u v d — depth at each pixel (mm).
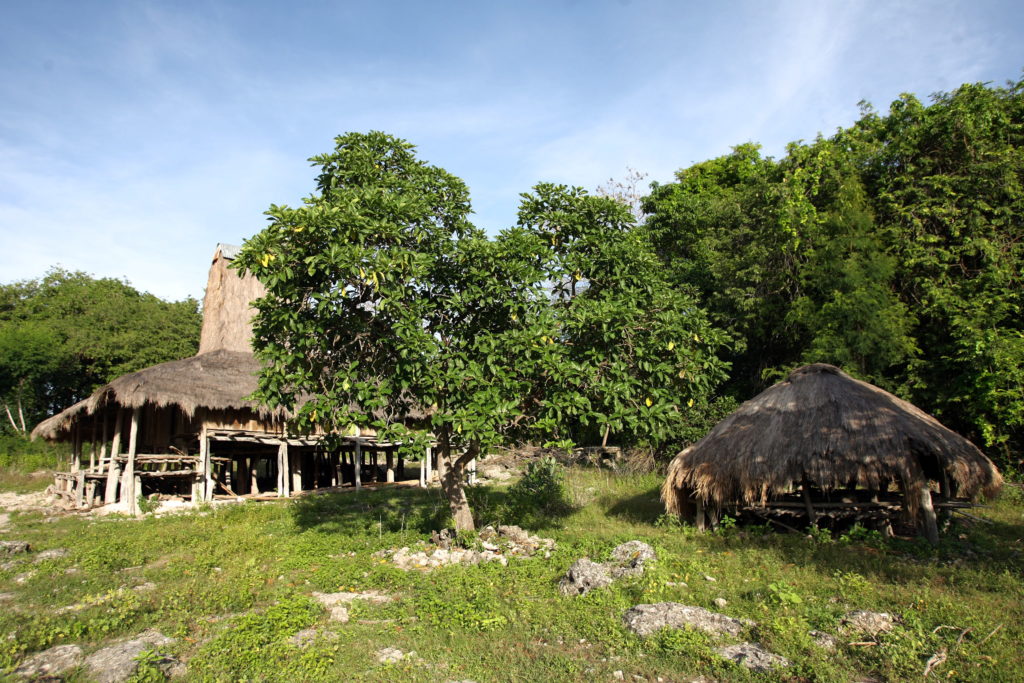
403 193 9180
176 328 35406
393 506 14797
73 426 18250
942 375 16781
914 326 17672
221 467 19188
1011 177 16781
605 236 9273
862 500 11469
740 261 20719
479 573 7902
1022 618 6074
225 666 5133
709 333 9195
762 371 20172
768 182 21641
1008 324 16734
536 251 8859
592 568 7262
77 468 18125
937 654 5160
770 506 10820
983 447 16531
